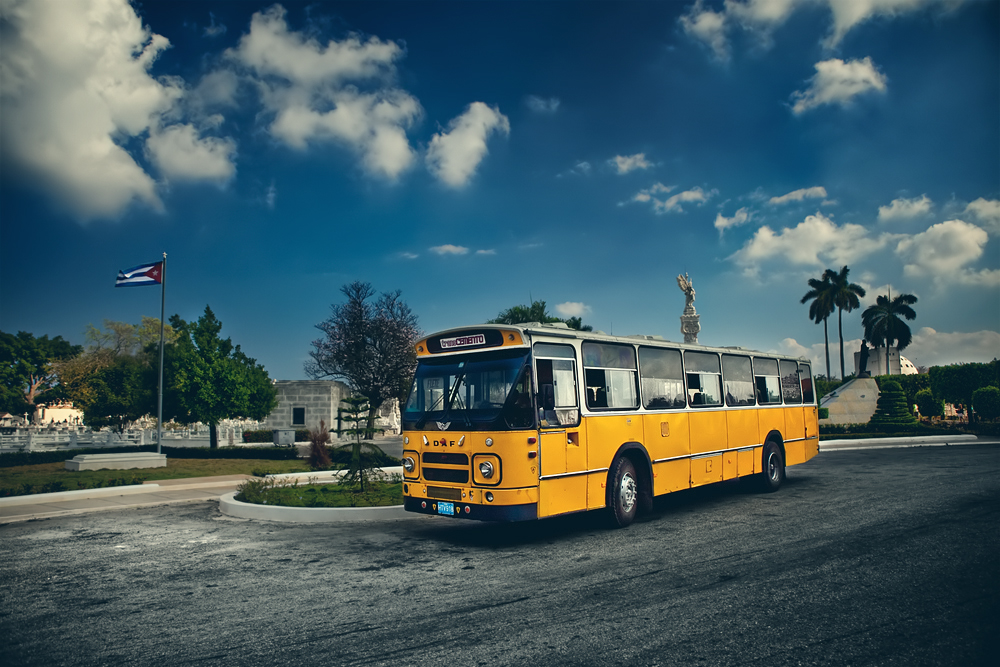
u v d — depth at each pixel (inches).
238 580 280.2
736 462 500.4
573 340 365.1
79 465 824.9
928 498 467.5
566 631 201.5
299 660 183.0
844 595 234.4
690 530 368.5
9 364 2454.5
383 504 464.4
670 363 445.4
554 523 408.8
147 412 1204.5
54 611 239.0
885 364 2464.3
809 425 617.9
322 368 1795.0
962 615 210.8
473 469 332.2
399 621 216.1
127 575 294.0
